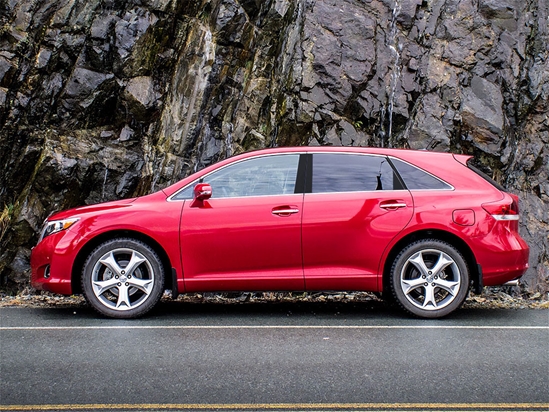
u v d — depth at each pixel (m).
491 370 4.24
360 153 6.38
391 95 10.27
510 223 6.25
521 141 10.35
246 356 4.58
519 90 10.52
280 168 6.32
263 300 7.95
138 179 9.84
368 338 5.22
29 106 9.70
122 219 6.12
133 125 10.13
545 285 8.94
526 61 10.66
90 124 9.96
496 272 6.14
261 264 6.11
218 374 4.11
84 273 6.07
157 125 10.20
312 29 10.34
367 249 6.12
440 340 5.15
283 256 6.11
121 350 4.77
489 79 10.48
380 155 6.38
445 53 10.60
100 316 6.25
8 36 9.78
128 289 6.21
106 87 10.02
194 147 10.26
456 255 6.09
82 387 3.83
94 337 5.23
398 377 4.05
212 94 10.49
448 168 6.36
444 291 6.56
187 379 3.99
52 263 6.13
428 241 6.11
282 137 10.04
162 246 6.09
